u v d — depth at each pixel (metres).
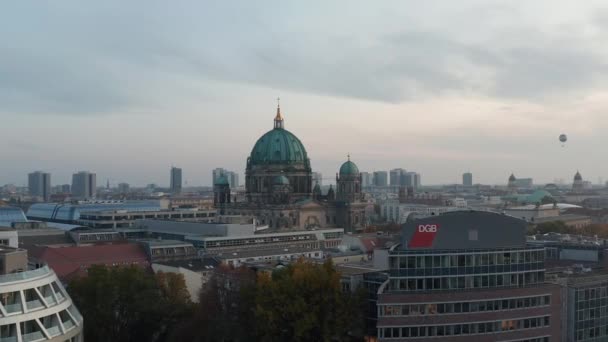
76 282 152.38
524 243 141.25
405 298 131.25
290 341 136.75
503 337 136.25
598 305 149.50
